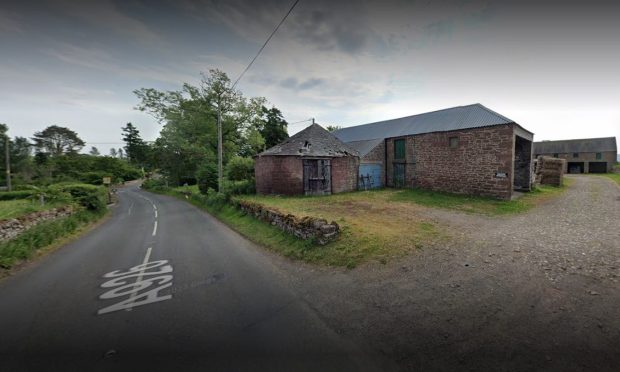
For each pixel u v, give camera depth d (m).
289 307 3.79
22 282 5.29
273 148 17.12
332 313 3.54
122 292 4.59
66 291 4.73
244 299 4.12
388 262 5.11
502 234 6.72
